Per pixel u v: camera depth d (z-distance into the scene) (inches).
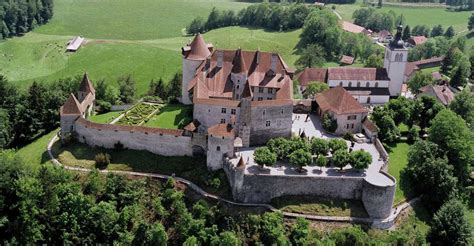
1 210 4854.8
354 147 5905.5
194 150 5580.7
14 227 4744.1
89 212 4803.2
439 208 5388.8
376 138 6013.8
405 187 5565.9
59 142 6048.2
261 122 5679.1
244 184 5068.9
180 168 5482.3
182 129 5639.8
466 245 4953.3
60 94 7042.3
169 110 6461.6
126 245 4687.5
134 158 5610.2
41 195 4849.9
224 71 6102.4
